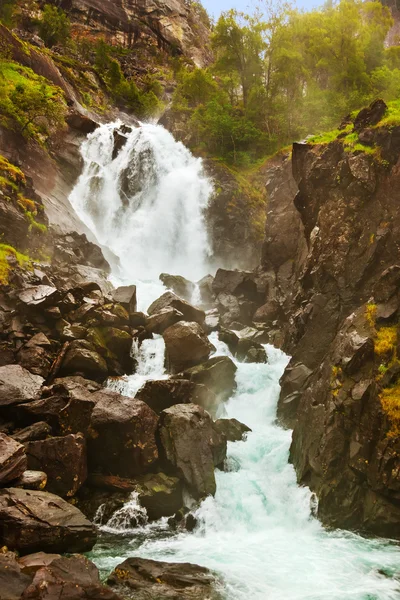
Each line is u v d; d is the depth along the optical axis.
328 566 14.04
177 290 34.66
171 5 96.19
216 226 46.69
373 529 16.41
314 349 23.41
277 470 19.88
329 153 25.98
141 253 46.12
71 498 17.28
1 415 19.56
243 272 34.41
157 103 72.75
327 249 24.44
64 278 29.36
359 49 53.97
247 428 21.97
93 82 69.00
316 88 52.59
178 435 18.70
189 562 14.21
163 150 50.59
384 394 17.20
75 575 11.66
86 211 44.81
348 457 17.44
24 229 30.23
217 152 53.28
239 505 18.03
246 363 26.00
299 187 28.16
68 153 45.38
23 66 52.47
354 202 24.08
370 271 23.09
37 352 22.53
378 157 23.84
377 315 19.08
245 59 58.22
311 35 54.97
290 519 17.73
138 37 89.31
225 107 55.66
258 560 14.43
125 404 19.00
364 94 49.25
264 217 46.94
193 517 17.28
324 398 19.23
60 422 18.83
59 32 74.56
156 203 48.72
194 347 24.56
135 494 17.62
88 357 22.75
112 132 49.31
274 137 53.28
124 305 27.20
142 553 14.88
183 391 21.56
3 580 11.10
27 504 14.43
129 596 12.04
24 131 40.16
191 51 94.31
